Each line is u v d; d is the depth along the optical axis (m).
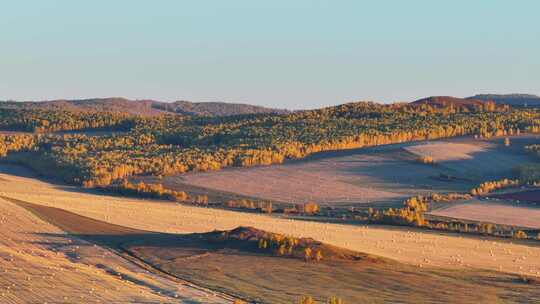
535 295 176.25
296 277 182.62
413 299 168.00
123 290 162.88
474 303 167.38
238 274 183.00
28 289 161.75
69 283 167.25
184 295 161.12
